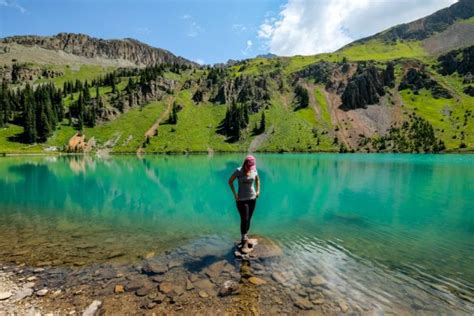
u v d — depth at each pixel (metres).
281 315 7.86
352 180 39.75
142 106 196.12
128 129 168.12
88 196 28.39
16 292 9.33
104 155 130.50
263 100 197.75
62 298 8.92
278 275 10.12
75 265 11.29
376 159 92.00
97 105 183.12
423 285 9.52
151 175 50.53
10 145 136.25
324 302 8.48
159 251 12.55
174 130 167.00
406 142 144.50
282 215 19.14
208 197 27.67
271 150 146.00
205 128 172.75
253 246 12.71
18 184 37.88
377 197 26.33
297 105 196.88
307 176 44.56
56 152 136.50
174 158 107.50
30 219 18.64
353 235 14.73
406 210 20.81
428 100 193.12
